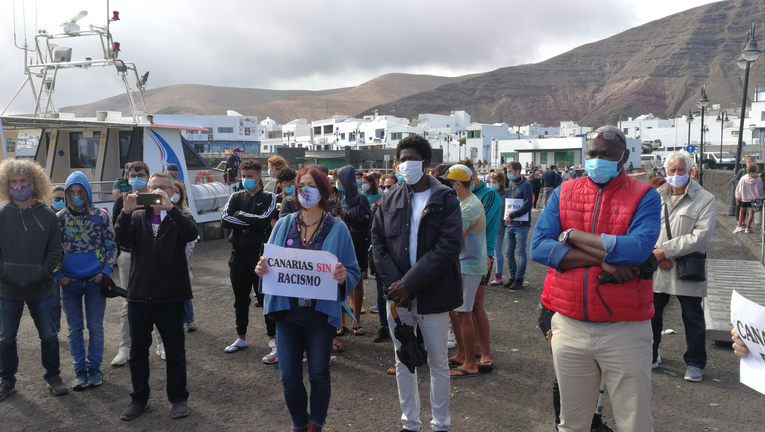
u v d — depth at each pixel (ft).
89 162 41.11
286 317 11.51
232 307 24.23
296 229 12.10
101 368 17.17
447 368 12.07
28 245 14.39
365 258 20.39
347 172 20.21
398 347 12.12
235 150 52.03
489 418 13.51
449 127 359.46
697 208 14.84
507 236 28.14
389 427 13.08
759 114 234.38
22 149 55.06
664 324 21.52
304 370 17.35
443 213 11.55
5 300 14.57
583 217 9.64
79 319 15.51
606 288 9.14
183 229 13.37
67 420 13.56
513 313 23.24
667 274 15.56
